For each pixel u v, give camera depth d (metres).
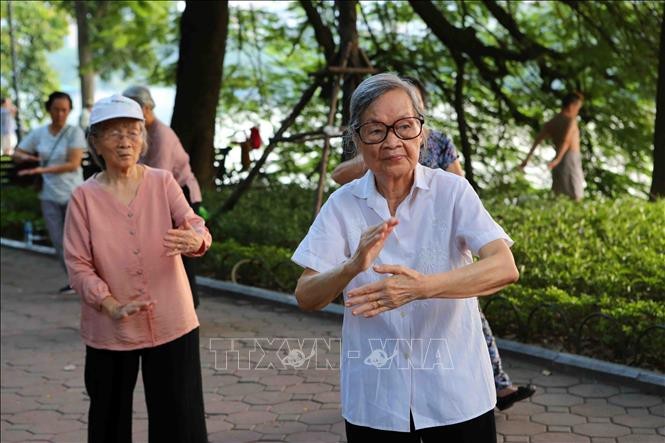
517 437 5.00
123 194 4.17
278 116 16.31
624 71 13.28
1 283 10.17
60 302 9.16
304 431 5.27
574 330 6.36
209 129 13.84
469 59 15.03
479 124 15.12
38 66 36.81
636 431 5.03
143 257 4.14
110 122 4.10
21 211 13.99
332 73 10.50
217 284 9.06
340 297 8.05
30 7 36.09
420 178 2.84
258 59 16.55
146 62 27.89
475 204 2.80
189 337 4.22
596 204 10.46
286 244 10.15
